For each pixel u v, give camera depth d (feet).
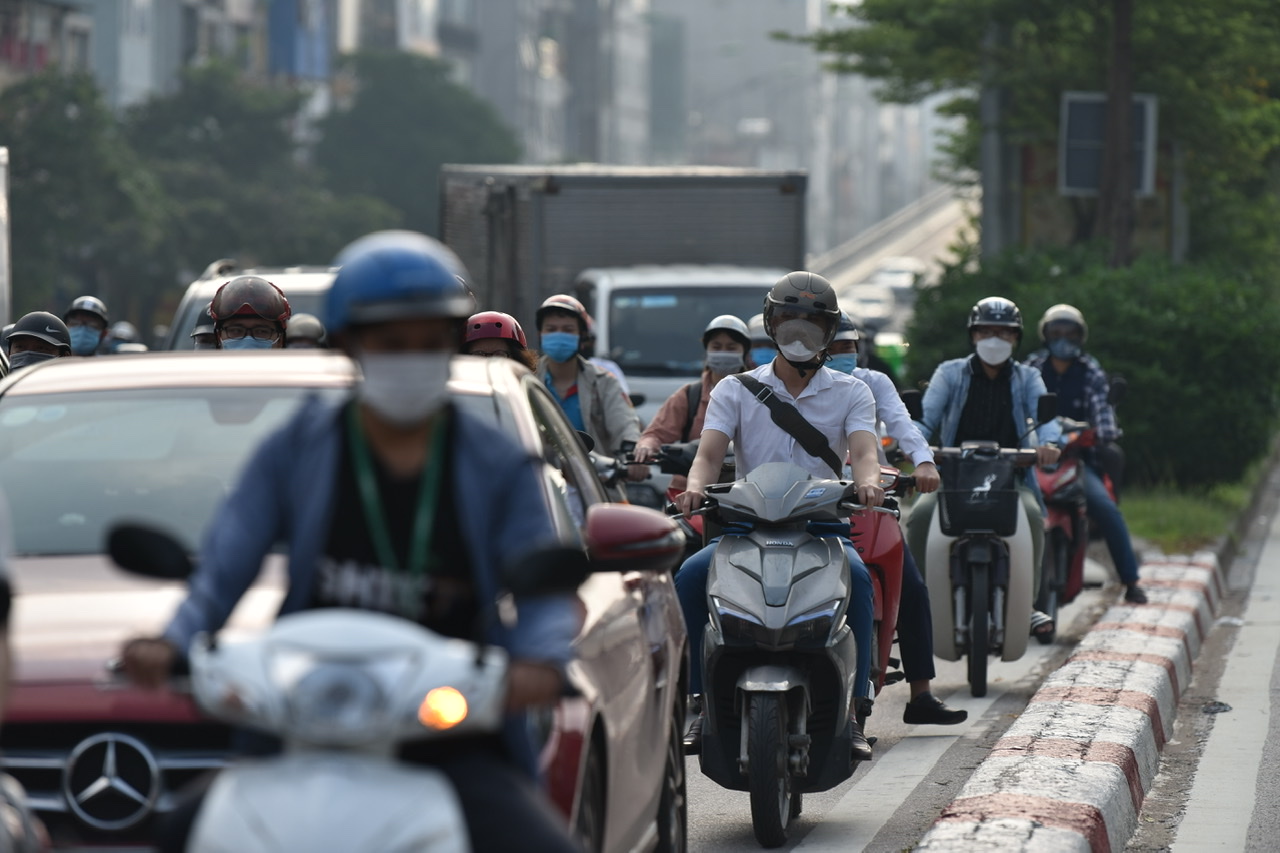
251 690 28.84
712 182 198.59
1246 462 189.16
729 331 97.19
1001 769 66.49
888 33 239.71
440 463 32.89
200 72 638.53
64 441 50.75
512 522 33.12
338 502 32.83
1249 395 186.70
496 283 205.77
